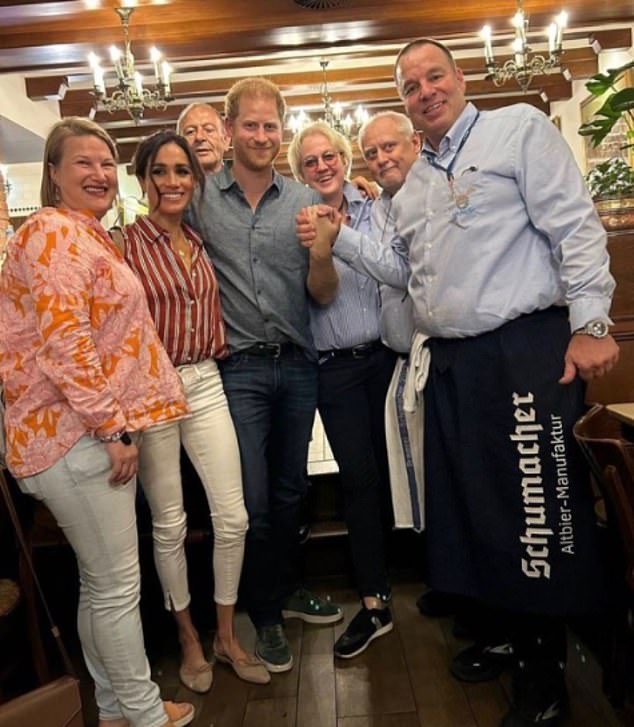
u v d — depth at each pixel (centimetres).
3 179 571
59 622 233
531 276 156
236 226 188
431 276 164
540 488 155
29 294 144
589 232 148
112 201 160
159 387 158
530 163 151
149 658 218
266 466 197
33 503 206
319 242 183
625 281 238
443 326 163
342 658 207
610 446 133
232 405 192
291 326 192
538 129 152
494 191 154
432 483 175
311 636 222
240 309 189
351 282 207
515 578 159
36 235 141
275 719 181
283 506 206
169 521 183
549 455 153
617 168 245
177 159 175
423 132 166
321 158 212
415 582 255
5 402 150
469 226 156
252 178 189
